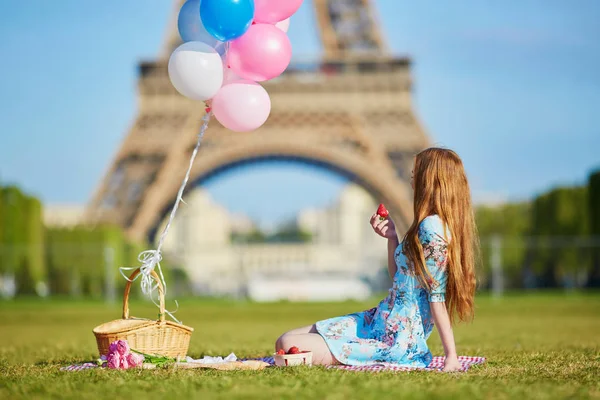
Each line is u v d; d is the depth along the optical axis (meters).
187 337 10.05
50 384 7.98
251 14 9.97
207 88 10.22
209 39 10.41
